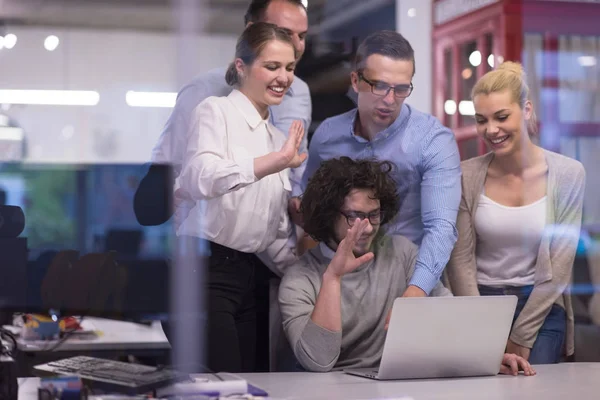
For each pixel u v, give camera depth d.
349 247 2.23
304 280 2.43
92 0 4.89
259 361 2.80
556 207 3.04
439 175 2.87
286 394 1.83
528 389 1.93
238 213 2.64
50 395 1.73
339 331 2.22
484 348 2.12
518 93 3.05
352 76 2.94
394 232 2.88
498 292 3.01
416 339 2.05
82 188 4.84
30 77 4.86
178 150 2.91
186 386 1.78
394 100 2.85
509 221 2.99
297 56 2.96
